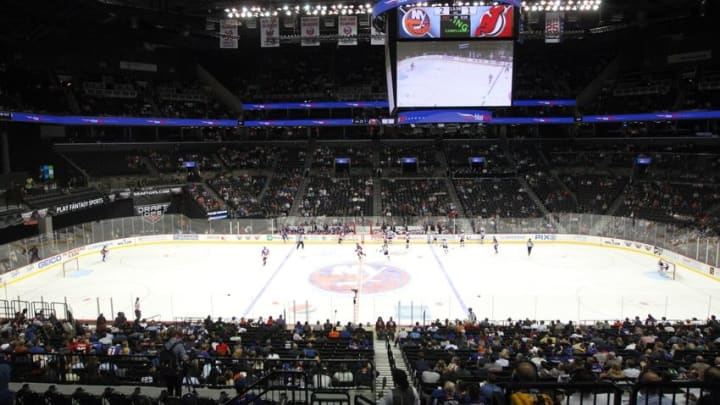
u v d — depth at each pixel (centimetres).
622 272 4041
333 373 1520
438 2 3183
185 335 2044
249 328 2359
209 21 4319
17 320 2362
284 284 3766
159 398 1134
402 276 3962
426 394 1251
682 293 3469
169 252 4884
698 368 1277
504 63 3244
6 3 4534
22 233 4619
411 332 2297
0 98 4778
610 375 1229
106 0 4850
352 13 3806
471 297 3422
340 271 4134
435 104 3291
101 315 2498
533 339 2067
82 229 4684
